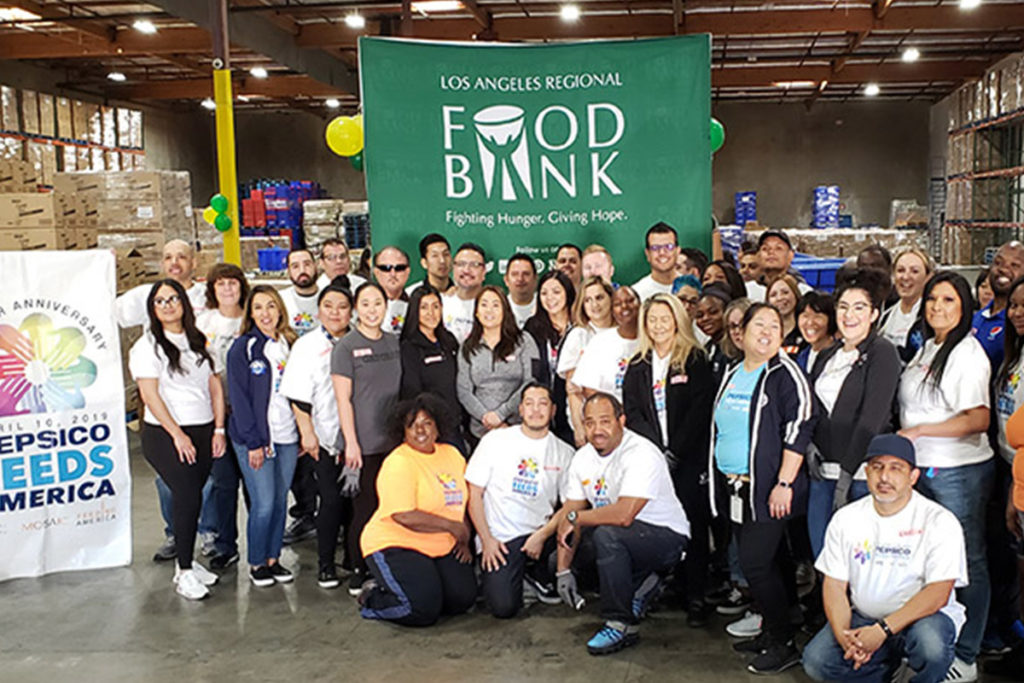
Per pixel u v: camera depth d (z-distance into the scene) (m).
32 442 4.75
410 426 4.17
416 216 5.13
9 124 12.85
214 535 5.14
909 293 4.14
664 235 4.80
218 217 7.39
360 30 14.88
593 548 4.21
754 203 22.52
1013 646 3.70
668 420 4.05
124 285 8.22
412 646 3.95
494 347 4.49
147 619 4.29
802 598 4.11
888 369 3.48
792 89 21.95
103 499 4.94
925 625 3.12
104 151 15.51
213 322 5.09
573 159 5.11
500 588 4.19
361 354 4.37
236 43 13.17
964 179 17.28
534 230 5.15
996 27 14.10
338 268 5.35
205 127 24.44
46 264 4.71
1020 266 3.76
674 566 4.09
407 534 4.14
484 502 4.30
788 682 3.54
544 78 5.07
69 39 14.88
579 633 4.05
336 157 24.44
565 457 4.34
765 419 3.60
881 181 23.48
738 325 3.90
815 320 3.75
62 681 3.69
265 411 4.54
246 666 3.79
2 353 4.64
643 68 5.04
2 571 4.75
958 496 3.46
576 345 4.50
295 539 5.45
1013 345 3.45
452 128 5.10
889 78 18.91
